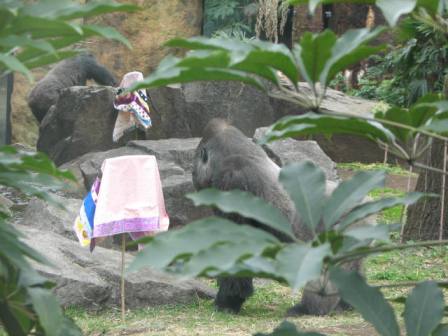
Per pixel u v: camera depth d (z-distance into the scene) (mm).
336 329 8242
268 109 18609
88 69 20219
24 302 3223
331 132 3117
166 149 14898
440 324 2912
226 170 9070
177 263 2844
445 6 2924
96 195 9266
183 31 23516
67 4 2742
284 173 2941
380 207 2838
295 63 2783
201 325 8688
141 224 9164
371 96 22375
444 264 12141
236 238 2572
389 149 3051
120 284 10078
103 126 17656
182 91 17938
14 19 2717
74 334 3439
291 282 2287
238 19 25094
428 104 2844
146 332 8375
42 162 3113
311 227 2832
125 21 23047
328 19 24391
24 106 22859
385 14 2518
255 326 8578
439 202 12898
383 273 11562
